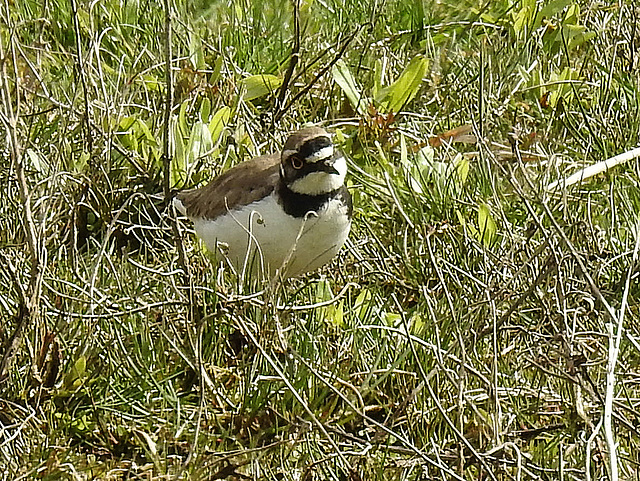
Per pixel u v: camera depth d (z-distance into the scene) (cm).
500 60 1152
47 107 1008
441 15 1282
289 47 1184
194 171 976
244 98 1115
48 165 862
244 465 677
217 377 752
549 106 1132
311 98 1134
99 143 956
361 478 667
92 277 739
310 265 847
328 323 802
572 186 945
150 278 848
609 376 592
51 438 700
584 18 1274
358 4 1265
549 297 791
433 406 710
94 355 756
